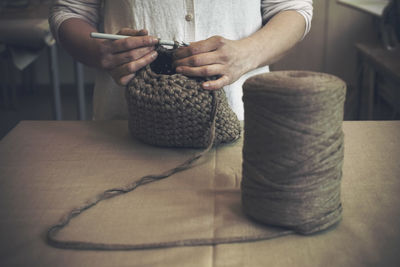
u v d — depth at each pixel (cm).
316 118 53
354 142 84
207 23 99
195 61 79
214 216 61
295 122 53
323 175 55
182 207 64
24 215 62
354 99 266
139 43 81
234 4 99
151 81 80
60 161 79
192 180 71
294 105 52
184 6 98
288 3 101
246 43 86
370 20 339
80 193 68
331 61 352
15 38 207
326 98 53
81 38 94
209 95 78
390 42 224
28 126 96
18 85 375
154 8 98
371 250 54
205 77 80
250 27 101
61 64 371
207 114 79
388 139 85
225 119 82
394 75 178
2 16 231
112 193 68
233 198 66
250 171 58
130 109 85
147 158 79
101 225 60
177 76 79
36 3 265
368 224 59
